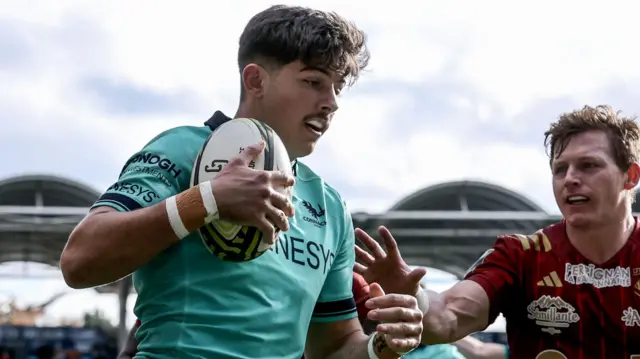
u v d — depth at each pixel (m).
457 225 26.80
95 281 4.69
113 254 4.59
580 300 6.32
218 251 4.89
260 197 4.55
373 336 5.53
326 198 5.76
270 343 5.06
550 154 6.48
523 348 6.51
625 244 6.37
